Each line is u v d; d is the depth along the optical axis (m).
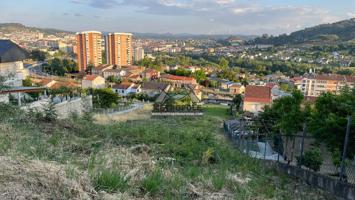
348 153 7.05
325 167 7.65
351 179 5.43
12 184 2.37
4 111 7.16
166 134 8.16
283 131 10.60
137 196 2.92
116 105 28.05
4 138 4.35
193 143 7.24
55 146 4.76
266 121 14.65
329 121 7.54
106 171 3.03
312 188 5.46
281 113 13.60
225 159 6.19
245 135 11.51
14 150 3.46
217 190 3.57
